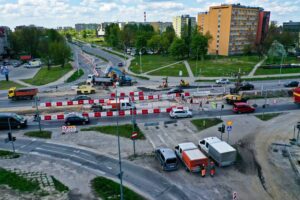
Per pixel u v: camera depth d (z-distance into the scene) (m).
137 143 34.78
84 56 132.75
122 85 69.75
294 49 133.88
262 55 127.94
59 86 69.88
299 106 49.97
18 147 34.16
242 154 31.97
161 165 29.12
